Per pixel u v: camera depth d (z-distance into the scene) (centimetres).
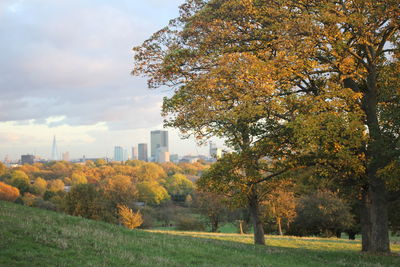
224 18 1962
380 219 1919
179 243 1562
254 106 1680
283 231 5831
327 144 1631
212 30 1938
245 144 1975
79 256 1080
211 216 6412
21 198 11062
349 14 1773
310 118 1606
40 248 1091
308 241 3064
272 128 1878
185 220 7244
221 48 1953
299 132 1606
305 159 1877
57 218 1653
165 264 1129
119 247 1292
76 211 6053
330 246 2777
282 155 1905
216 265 1205
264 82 1694
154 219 9081
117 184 7806
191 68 1962
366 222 2123
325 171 1911
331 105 1683
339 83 1980
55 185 16112
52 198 11081
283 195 4244
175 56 1947
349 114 1658
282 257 1566
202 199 6275
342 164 1789
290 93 1909
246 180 2042
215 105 1766
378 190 1914
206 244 1655
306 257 1652
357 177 1905
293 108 1798
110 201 7344
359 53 2000
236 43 2009
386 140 1714
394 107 1816
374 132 1738
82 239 1302
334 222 4688
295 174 2411
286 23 1731
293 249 1919
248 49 1938
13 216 1459
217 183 2106
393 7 1638
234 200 2164
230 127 1889
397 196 1902
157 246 1426
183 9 2166
